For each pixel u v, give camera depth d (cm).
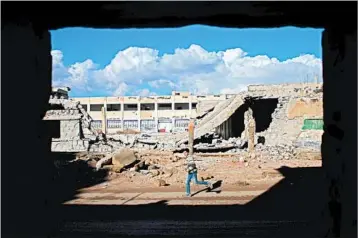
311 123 4550
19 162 563
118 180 2308
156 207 1486
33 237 594
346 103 566
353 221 544
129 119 8775
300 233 806
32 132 608
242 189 1919
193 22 564
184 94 8812
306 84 4806
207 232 1029
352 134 548
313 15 538
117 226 1104
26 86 584
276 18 548
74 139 4038
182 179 2308
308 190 1672
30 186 598
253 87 4928
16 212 550
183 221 1207
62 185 1923
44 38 640
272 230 989
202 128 4741
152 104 8825
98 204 1569
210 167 2864
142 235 973
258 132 5178
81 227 1020
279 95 4819
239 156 3556
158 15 537
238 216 1268
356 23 539
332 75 610
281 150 3862
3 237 512
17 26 552
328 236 631
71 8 514
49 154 685
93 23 571
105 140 4644
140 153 3797
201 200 1647
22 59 570
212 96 8612
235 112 5000
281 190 1786
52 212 693
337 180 598
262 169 2655
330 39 605
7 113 531
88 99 8794
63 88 4991
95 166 2616
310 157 3338
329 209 631
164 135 5159
